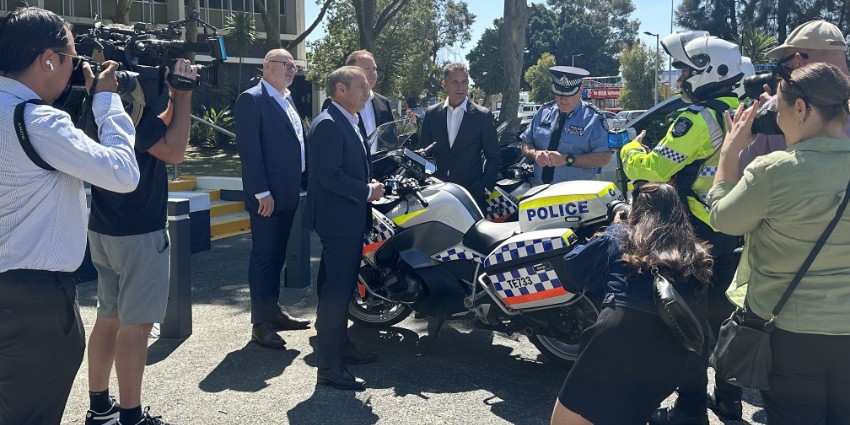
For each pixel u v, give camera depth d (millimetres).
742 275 3018
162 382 4688
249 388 4605
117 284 3869
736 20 52719
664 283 2914
